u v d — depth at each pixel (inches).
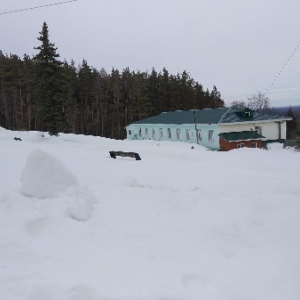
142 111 2610.7
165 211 294.2
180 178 474.3
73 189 319.0
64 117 1279.5
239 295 169.6
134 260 204.4
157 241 233.0
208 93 3474.4
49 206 283.1
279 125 1419.8
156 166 581.6
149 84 2945.4
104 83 3053.6
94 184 380.2
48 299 155.9
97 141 1222.9
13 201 287.6
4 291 164.1
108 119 2778.1
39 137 1224.2
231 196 345.7
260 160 675.4
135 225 259.6
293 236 246.2
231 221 271.0
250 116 1408.7
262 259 211.0
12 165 531.8
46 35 1227.2
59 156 697.0
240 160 693.3
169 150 865.5
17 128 2561.5
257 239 241.4
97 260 201.8
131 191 350.0
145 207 300.8
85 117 2765.7
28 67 2509.8
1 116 2618.1
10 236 227.5
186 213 291.7
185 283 181.2
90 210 278.8
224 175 504.4
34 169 313.6
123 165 585.3
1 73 2464.3
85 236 234.7
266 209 299.7
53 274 181.9
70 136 1373.0
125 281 178.4
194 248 224.5
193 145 1296.8
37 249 212.5
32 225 248.5
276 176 515.2
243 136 1309.1
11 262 194.7
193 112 1649.9
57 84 1233.4
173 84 2876.5
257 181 455.5
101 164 593.6
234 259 210.7
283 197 339.0
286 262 206.5
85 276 181.5
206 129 1381.6
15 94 2564.0
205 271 195.0
